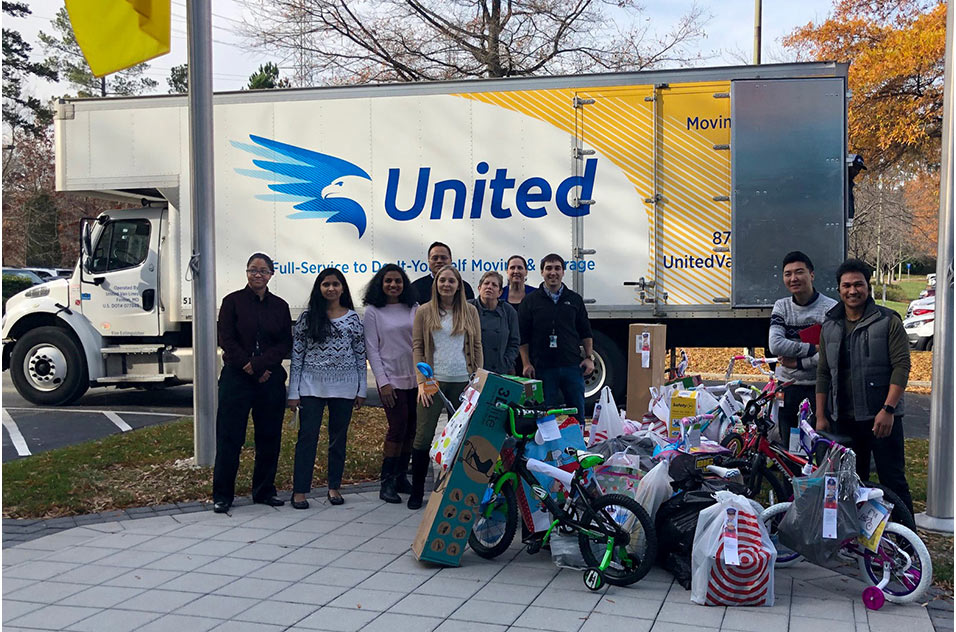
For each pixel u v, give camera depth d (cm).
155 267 1127
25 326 1188
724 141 953
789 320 617
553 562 518
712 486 505
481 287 677
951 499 588
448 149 1002
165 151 1062
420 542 521
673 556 488
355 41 2261
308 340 662
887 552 464
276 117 1030
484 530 546
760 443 546
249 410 657
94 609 446
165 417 1080
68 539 575
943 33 2152
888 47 2261
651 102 963
